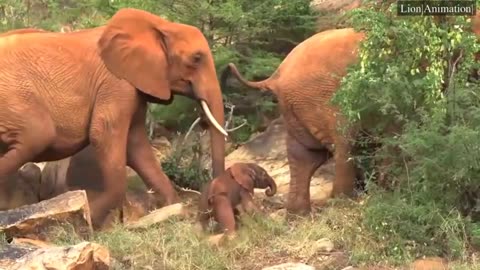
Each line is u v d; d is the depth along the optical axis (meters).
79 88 11.80
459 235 9.66
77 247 8.62
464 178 9.80
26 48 11.71
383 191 10.39
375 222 9.86
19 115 11.45
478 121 10.01
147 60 12.09
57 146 11.84
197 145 14.41
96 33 12.29
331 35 11.85
